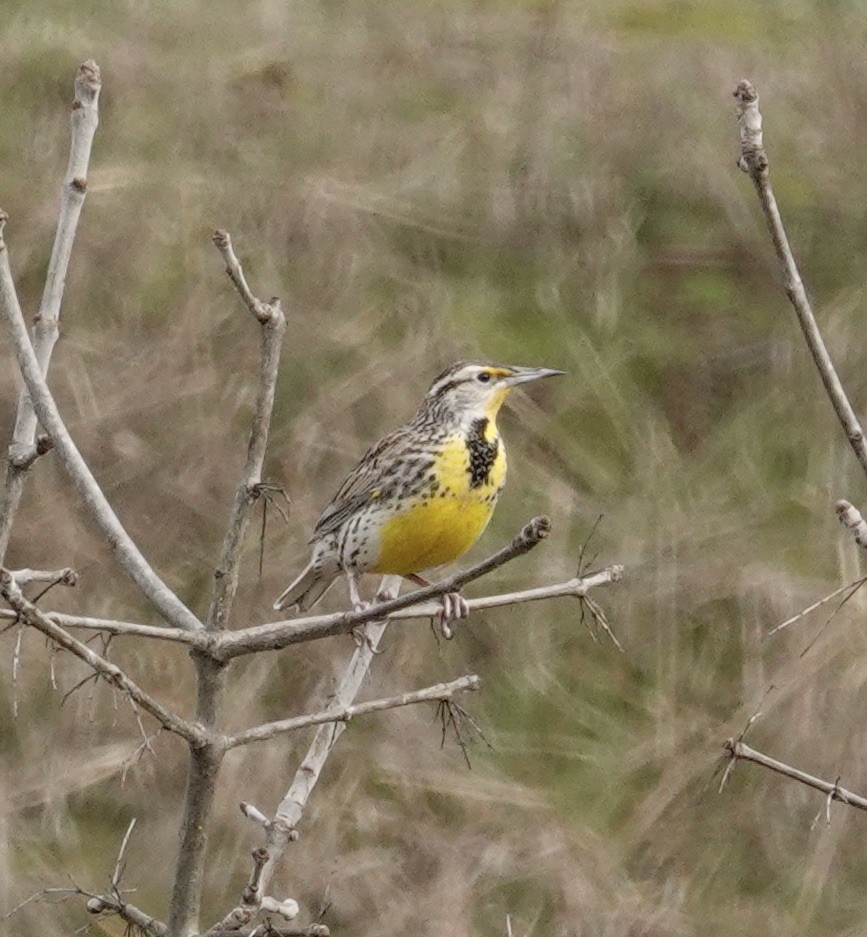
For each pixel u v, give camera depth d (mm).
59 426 5379
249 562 12773
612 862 11648
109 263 14422
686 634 12797
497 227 15594
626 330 15195
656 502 13648
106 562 12805
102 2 16953
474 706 12500
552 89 16609
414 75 16672
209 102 15938
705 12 18000
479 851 11531
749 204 16109
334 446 13352
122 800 11633
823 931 11453
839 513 4988
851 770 12000
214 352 13922
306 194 14992
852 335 15125
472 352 14320
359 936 11086
